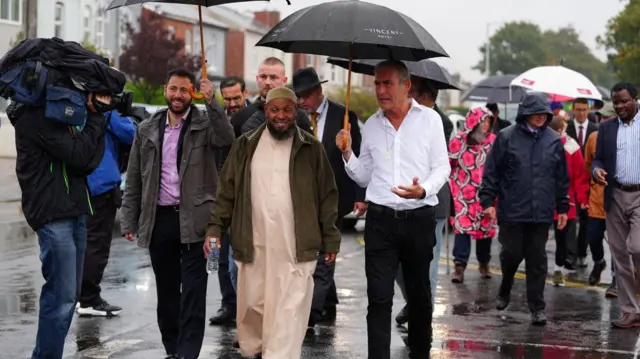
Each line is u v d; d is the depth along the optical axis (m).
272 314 6.18
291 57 71.69
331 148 7.83
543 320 8.87
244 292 6.30
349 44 6.98
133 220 7.00
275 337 6.13
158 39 43.16
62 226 6.09
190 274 6.75
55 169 6.03
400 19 6.34
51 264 6.10
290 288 6.20
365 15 6.25
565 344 8.05
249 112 8.09
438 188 6.49
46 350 6.20
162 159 6.84
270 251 6.18
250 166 6.26
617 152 8.95
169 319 7.08
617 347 7.96
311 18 6.28
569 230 12.58
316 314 8.05
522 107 8.81
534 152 8.84
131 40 43.56
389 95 6.55
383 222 6.58
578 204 12.12
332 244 6.32
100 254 8.78
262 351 6.23
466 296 10.52
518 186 8.84
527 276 8.96
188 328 6.75
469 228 11.43
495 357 7.52
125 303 9.51
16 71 5.82
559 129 11.94
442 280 11.69
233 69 67.12
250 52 67.94
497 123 14.47
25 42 5.87
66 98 5.80
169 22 59.12
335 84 69.50
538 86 13.57
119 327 8.37
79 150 5.97
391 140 6.64
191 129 6.77
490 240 11.77
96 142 6.12
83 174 6.18
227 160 6.36
